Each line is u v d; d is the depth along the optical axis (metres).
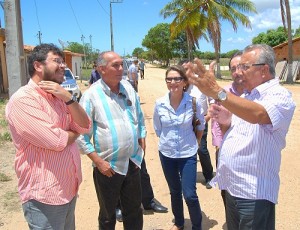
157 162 6.95
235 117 2.65
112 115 3.44
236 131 2.62
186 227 4.39
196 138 4.15
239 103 2.21
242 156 2.58
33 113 2.53
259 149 2.52
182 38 74.88
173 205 4.21
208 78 2.15
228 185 2.70
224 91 2.18
